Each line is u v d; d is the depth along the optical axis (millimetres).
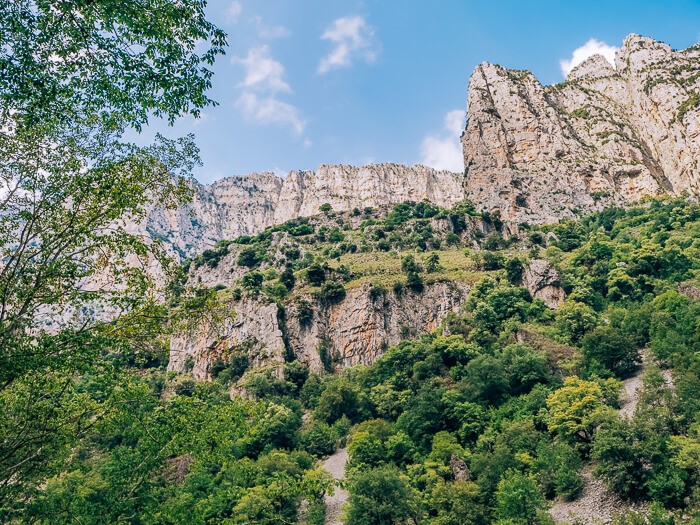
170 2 20453
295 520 62438
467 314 113562
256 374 109500
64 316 25141
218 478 59281
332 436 88062
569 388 70375
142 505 28547
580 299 117188
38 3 19016
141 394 26609
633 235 156250
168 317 26266
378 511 55844
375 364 104562
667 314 93625
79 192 22953
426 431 77688
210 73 21297
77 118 22109
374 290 127750
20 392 23109
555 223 197250
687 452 53969
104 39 20016
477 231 186250
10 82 19359
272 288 135375
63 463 25375
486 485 60531
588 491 58156
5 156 21312
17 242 22141
